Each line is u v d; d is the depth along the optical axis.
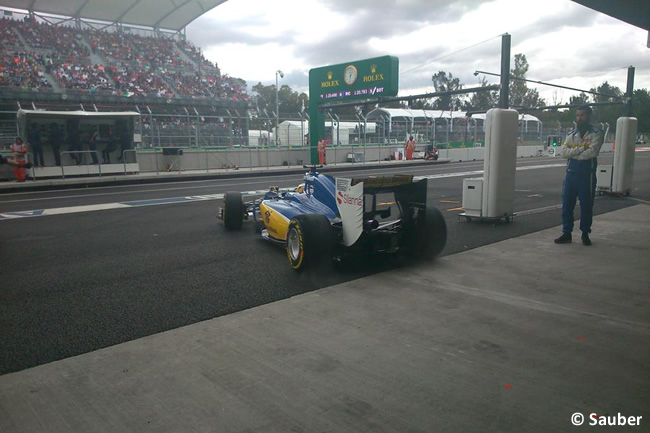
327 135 37.56
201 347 3.84
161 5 39.66
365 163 31.06
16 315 4.62
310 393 3.12
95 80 33.81
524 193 14.27
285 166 29.00
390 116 40.41
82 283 5.64
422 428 2.75
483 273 5.77
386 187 5.95
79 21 40.25
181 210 11.55
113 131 21.56
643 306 4.61
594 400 3.01
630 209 10.57
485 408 2.94
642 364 3.46
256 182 19.64
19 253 7.18
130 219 10.26
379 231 6.09
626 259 6.32
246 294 5.14
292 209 6.87
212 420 2.85
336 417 2.86
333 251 5.77
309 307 4.70
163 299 5.03
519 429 2.73
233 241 7.92
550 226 8.77
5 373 3.46
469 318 4.35
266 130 33.50
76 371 3.47
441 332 4.05
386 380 3.28
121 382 3.30
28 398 3.12
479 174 22.25
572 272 5.75
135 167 22.12
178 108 33.88
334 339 3.94
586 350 3.69
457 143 40.38
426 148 36.47
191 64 43.75
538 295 4.95
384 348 3.76
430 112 45.84
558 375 3.32
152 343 3.93
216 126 29.77
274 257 6.81
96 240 8.08
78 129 20.78
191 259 6.73
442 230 6.23
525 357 3.59
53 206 12.50
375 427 2.76
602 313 4.44
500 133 8.59
